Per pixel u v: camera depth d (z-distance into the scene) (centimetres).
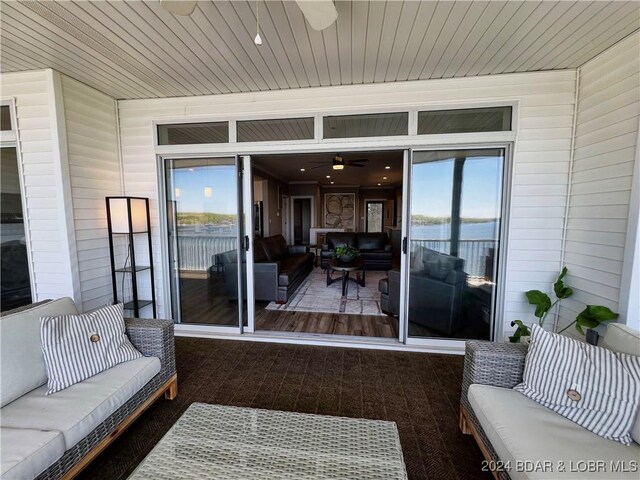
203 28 202
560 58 244
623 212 213
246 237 327
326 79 279
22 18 191
